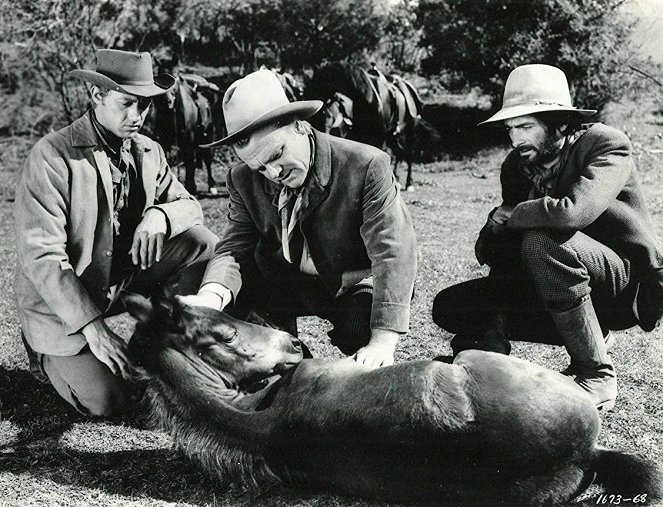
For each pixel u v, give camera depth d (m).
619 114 15.96
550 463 2.69
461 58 17.41
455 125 18.05
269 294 3.93
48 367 3.98
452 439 2.68
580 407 2.74
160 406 3.22
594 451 2.82
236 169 3.71
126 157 4.01
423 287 6.06
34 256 3.59
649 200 9.28
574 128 3.57
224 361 3.28
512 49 16.56
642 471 2.72
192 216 4.15
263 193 3.63
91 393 3.85
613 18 15.74
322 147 3.43
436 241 7.95
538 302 3.75
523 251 3.44
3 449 3.62
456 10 17.19
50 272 3.58
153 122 12.07
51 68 15.66
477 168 14.94
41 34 15.34
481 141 17.27
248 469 3.04
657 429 3.51
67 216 3.78
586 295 3.39
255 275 3.90
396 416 2.74
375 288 3.37
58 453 3.56
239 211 3.79
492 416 2.68
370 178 3.40
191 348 3.25
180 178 14.28
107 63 3.77
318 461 2.89
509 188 3.89
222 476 3.10
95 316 3.60
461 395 2.73
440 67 18.41
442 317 3.90
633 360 4.35
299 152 3.32
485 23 16.78
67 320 3.59
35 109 16.06
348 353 3.90
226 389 3.24
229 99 3.28
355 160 3.42
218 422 3.10
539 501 2.73
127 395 3.95
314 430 2.89
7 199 11.82
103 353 3.60
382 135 12.90
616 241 3.54
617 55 15.65
